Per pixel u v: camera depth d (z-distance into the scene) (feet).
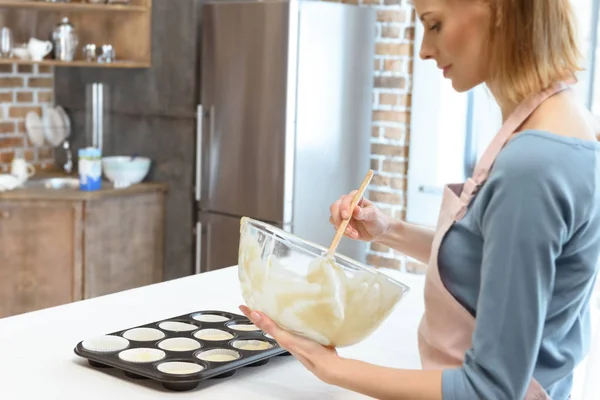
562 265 3.78
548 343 3.87
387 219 5.25
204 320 5.66
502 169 3.59
